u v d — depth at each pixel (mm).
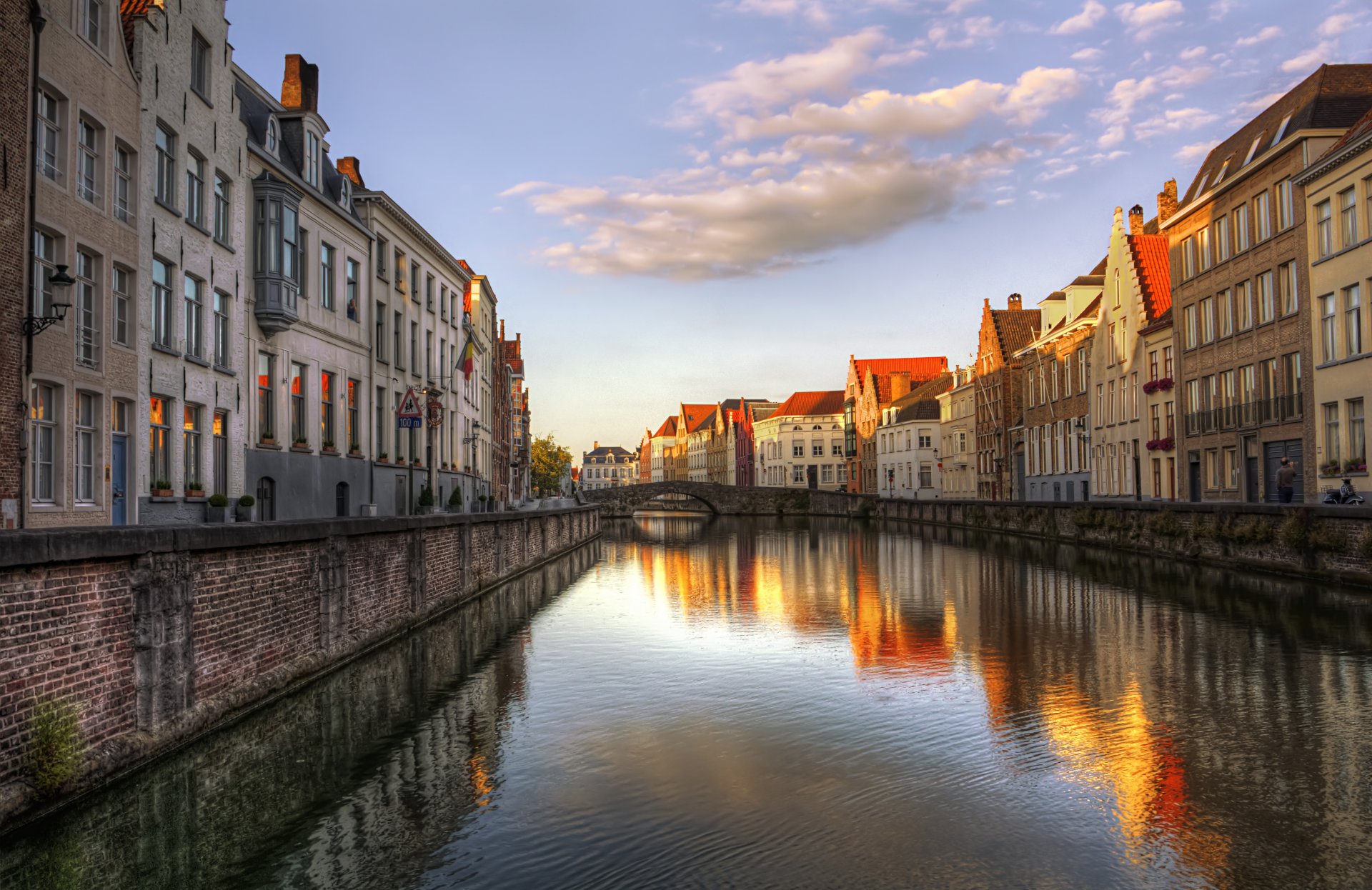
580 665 14117
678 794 8141
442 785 8516
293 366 27844
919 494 84938
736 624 18312
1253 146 34469
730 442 152500
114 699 8539
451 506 39188
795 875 6430
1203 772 8352
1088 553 32875
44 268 16703
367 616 15297
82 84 17531
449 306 44656
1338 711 10336
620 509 99000
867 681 12617
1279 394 32250
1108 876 6293
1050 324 57094
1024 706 10883
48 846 7215
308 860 6906
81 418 17953
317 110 35031
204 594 10094
